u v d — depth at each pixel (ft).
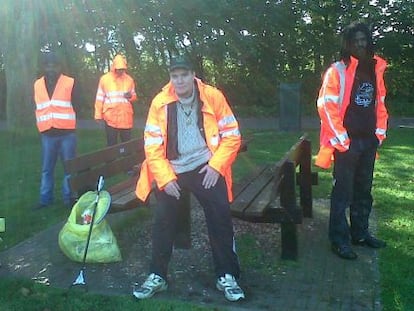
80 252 15.65
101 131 51.80
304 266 15.55
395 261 15.76
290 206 15.75
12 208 22.11
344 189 16.14
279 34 68.90
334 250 16.44
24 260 16.20
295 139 43.52
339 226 16.33
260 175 19.71
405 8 70.18
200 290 13.98
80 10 60.44
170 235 13.74
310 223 19.71
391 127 52.85
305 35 70.90
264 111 67.97
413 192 24.34
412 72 71.46
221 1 61.77
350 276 14.82
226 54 66.69
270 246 17.19
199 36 63.72
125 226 19.38
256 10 65.62
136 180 19.06
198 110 13.08
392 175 28.27
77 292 13.76
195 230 18.80
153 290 13.53
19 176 28.55
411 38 70.38
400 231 18.58
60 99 21.86
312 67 72.69
